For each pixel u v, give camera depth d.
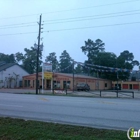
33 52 91.06
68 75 54.06
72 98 21.45
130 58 90.88
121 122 9.36
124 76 72.88
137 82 74.81
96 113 11.59
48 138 6.52
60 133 7.01
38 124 8.23
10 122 8.56
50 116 10.86
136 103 16.33
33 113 11.77
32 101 17.47
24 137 6.73
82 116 10.77
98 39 94.94
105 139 6.30
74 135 6.77
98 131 7.24
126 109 12.97
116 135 6.73
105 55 74.19
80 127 7.82
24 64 91.56
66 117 10.56
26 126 7.92
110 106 14.31
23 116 10.93
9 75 60.09
